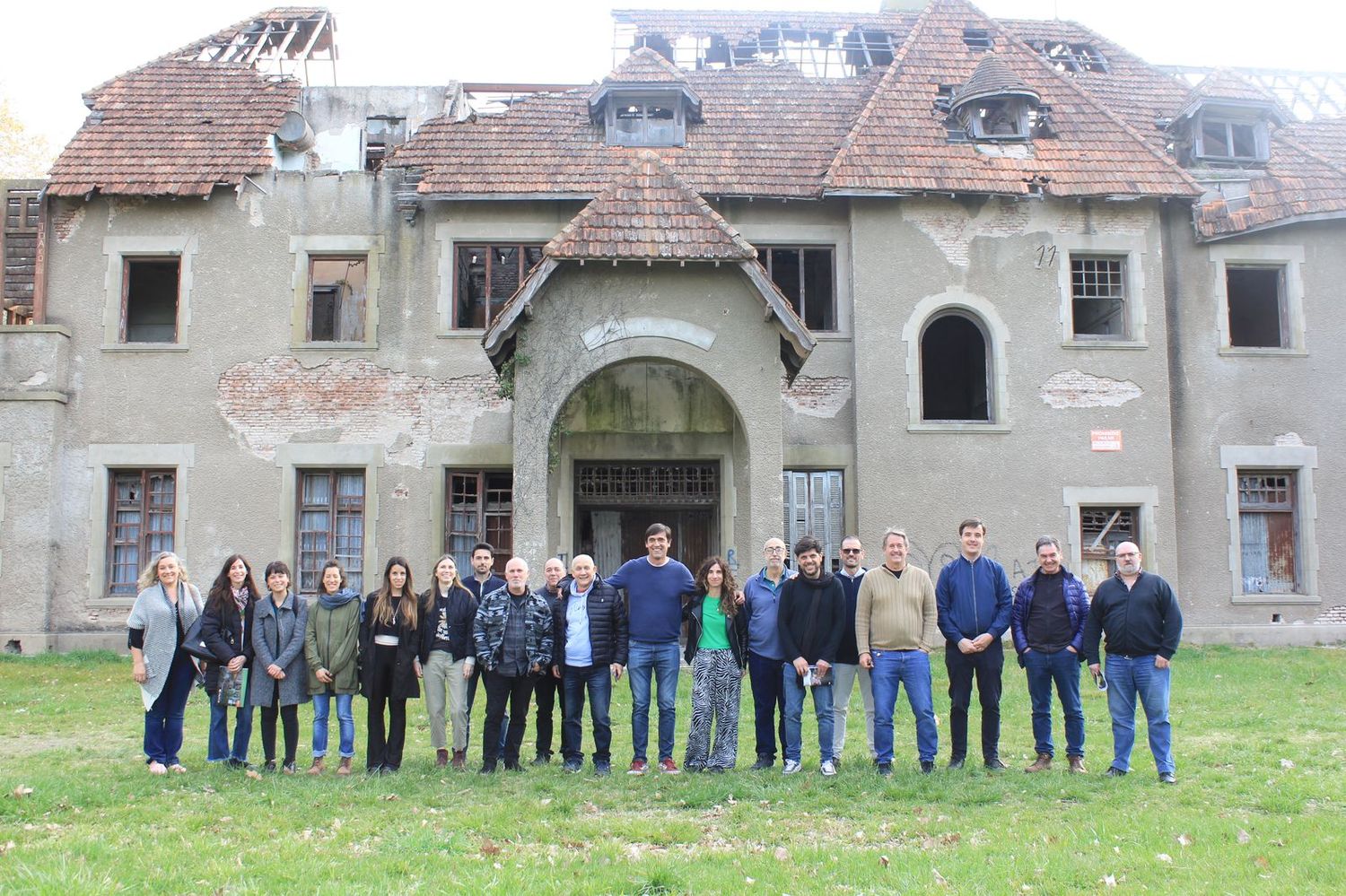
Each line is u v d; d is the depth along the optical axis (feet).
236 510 58.03
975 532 31.68
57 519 57.62
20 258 59.98
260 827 24.57
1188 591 59.52
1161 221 61.82
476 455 58.29
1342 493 60.75
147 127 61.72
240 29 72.49
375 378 59.00
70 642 56.59
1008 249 59.77
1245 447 60.54
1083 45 73.05
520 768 31.94
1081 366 59.21
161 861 21.42
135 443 58.44
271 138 62.39
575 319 46.73
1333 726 36.27
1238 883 20.17
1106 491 58.29
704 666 32.07
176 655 31.68
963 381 74.28
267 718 32.37
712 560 32.55
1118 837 23.61
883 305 59.00
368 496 58.08
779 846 23.53
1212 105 62.28
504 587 32.60
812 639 30.99
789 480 59.16
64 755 33.53
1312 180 62.44
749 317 47.06
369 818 25.61
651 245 45.85
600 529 59.57
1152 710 29.63
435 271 59.72
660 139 62.80
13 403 57.88
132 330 66.23
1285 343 62.13
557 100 65.16
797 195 59.47
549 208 60.18
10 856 21.29
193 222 59.98
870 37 73.56
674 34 72.59
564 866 21.66
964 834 24.44
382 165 60.64
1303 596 59.82
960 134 61.21
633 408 56.80
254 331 59.26
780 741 33.83
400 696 31.86
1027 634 31.89
